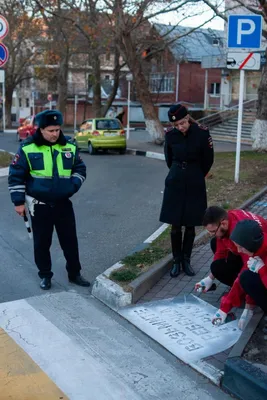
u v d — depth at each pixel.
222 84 34.53
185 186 5.68
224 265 4.82
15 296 5.47
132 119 45.12
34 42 35.75
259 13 15.35
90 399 3.62
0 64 11.48
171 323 4.75
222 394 3.69
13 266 6.41
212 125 28.62
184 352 4.23
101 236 7.78
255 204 9.13
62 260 6.70
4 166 15.13
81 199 10.63
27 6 26.11
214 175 11.89
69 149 5.50
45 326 4.77
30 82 56.94
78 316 5.00
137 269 5.84
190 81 43.19
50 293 5.58
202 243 6.95
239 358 3.79
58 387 3.76
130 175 14.08
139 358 4.20
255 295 4.14
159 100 45.50
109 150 21.95
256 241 3.84
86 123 21.36
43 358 4.18
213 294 5.38
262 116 17.20
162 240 7.09
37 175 5.39
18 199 5.39
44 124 5.27
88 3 20.95
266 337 4.17
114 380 3.87
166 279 5.82
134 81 22.34
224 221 4.55
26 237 7.71
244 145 23.14
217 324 4.43
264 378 3.49
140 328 4.70
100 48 25.06
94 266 6.43
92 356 4.22
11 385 3.77
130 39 20.80
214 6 16.47
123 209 9.64
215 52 40.25
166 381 3.86
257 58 9.98
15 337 4.54
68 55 32.41
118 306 5.13
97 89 29.00
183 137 5.64
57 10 23.73
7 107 44.03
